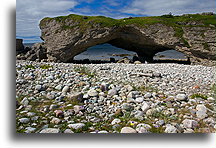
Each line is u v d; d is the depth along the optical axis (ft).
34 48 70.79
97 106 17.97
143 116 15.89
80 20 65.62
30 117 15.12
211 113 16.61
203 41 58.70
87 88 24.36
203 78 35.81
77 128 13.44
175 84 29.73
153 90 24.99
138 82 29.76
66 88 23.15
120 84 27.53
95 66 47.26
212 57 58.75
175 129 13.30
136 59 75.25
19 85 24.53
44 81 27.35
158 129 13.46
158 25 62.75
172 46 63.46
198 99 20.77
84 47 67.15
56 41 66.28
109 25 63.36
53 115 15.66
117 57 101.81
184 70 47.24
